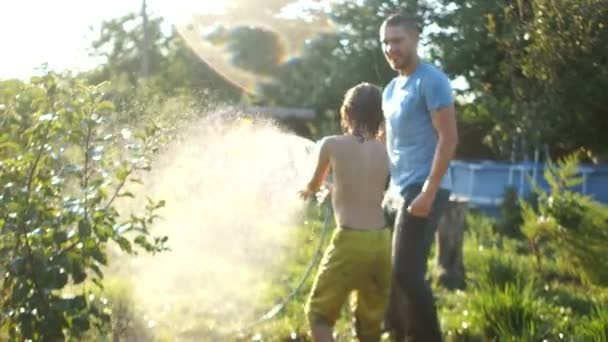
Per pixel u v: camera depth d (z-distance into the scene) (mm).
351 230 5910
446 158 6184
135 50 32562
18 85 5492
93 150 5355
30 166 5258
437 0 25453
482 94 23484
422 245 6309
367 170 5973
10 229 5137
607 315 7074
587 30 15477
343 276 5918
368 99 6117
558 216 11430
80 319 5277
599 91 16781
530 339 6883
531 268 11453
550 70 16375
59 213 5195
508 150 29359
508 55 18375
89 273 7246
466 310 7980
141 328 6727
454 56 24453
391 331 7098
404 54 6441
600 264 11078
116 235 5293
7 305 5227
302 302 8391
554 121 18000
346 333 6977
